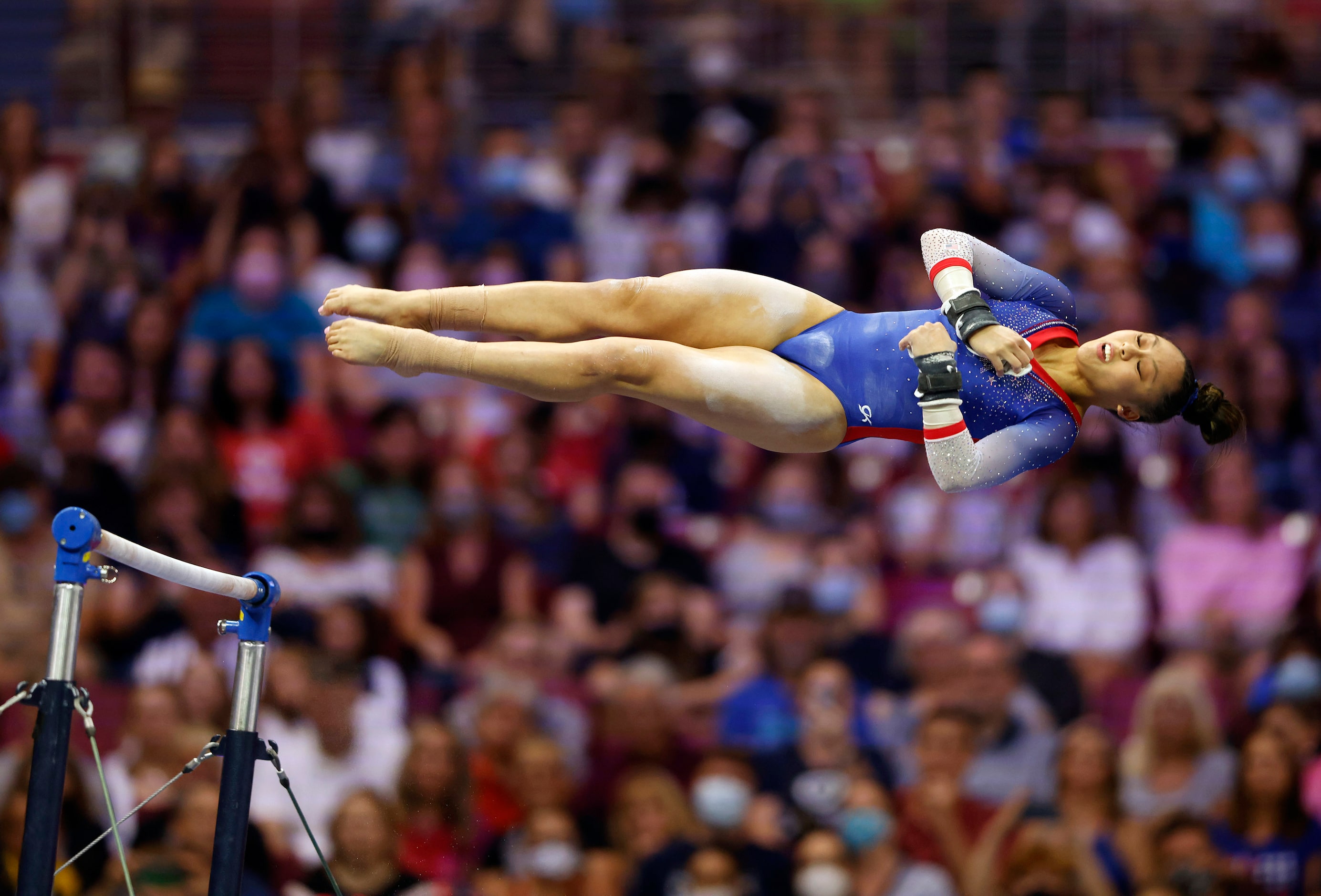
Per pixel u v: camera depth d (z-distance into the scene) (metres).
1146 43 33.62
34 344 30.19
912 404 14.99
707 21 33.88
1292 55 33.69
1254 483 27.45
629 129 32.50
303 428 28.41
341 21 33.94
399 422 27.48
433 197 31.41
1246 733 24.56
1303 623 25.25
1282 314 30.69
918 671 25.05
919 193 31.16
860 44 33.75
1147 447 27.75
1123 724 25.33
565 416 28.97
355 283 30.28
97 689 24.53
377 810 22.38
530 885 22.92
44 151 32.78
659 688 24.80
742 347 15.34
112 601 25.38
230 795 14.12
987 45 33.47
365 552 26.30
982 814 23.69
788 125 32.16
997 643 24.91
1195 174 32.22
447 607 26.36
